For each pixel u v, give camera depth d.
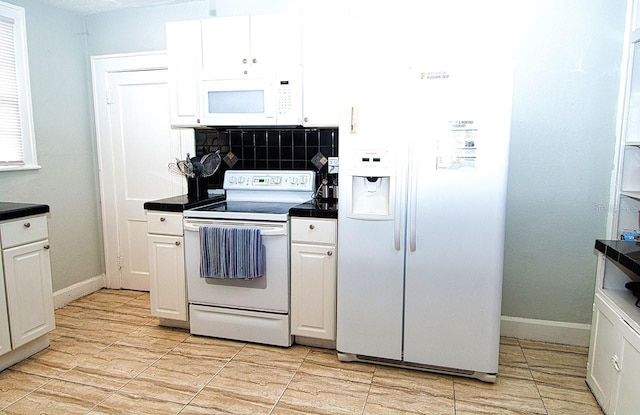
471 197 2.26
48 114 3.41
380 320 2.48
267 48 2.87
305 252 2.67
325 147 3.22
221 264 2.74
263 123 2.94
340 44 2.74
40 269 2.66
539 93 2.71
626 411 1.85
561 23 2.63
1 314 2.43
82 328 3.11
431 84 2.24
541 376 2.46
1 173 3.06
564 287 2.83
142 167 3.75
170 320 3.12
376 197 2.46
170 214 2.93
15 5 3.10
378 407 2.18
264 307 2.79
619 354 1.94
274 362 2.62
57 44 3.47
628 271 2.16
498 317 2.31
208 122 3.05
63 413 2.12
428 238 2.34
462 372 2.44
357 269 2.48
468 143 2.23
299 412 2.14
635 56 2.47
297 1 3.14
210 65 3.00
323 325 2.71
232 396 2.27
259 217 2.71
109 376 2.46
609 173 2.67
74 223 3.69
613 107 2.62
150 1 3.36
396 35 2.25
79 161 3.72
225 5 3.32
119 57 3.64
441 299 2.37
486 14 2.14
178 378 2.44
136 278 3.91
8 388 2.33
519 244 2.86
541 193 2.79
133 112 3.69
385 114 2.31
